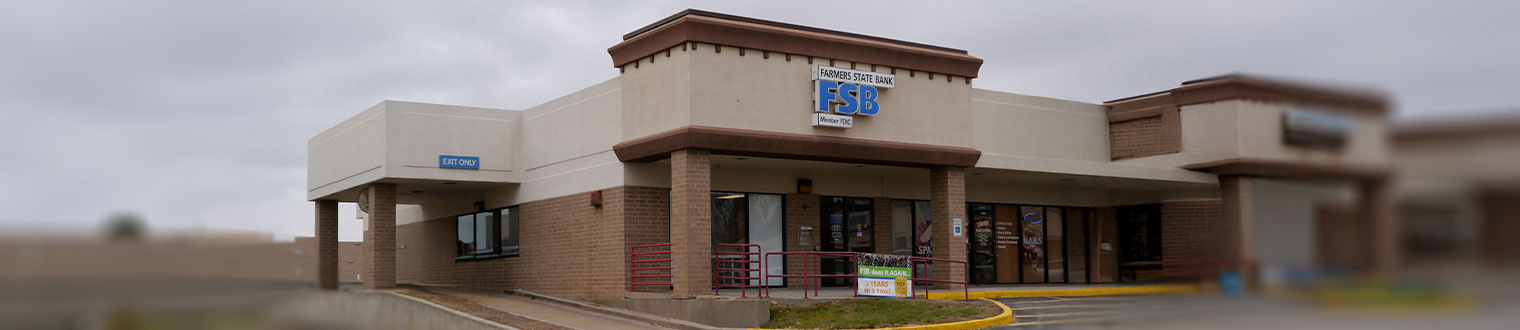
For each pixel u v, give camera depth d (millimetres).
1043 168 24422
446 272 29172
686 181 20172
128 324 8492
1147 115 26656
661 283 21406
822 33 22016
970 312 18859
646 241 22062
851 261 25234
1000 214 28109
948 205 23203
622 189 21922
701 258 20234
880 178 26016
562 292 23672
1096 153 27844
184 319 8805
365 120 25703
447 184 25906
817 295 21016
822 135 21453
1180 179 25062
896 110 22547
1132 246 28984
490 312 20719
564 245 23797
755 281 23672
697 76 20297
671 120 20656
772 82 21172
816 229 24797
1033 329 14906
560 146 24406
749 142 20547
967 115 23750
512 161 25875
